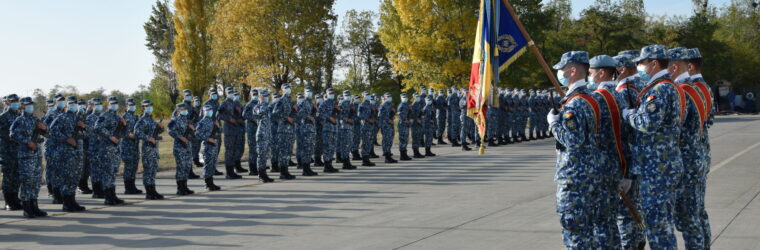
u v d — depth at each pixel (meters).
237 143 16.58
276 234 8.26
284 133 14.44
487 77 8.16
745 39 58.25
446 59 35.66
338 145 18.22
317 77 47.62
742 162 14.85
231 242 7.84
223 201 11.30
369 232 8.18
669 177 5.44
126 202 11.54
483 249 7.05
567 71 5.35
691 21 51.91
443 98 24.11
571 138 5.06
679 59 6.07
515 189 11.67
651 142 5.48
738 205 9.23
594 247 5.27
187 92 16.69
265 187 13.13
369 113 17.03
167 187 13.60
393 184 12.95
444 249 7.11
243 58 45.47
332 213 9.71
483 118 8.37
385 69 66.50
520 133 24.50
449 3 33.56
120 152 12.79
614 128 5.25
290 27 44.66
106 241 8.12
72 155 10.64
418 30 35.25
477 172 14.61
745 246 6.79
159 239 8.16
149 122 11.81
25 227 9.30
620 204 5.88
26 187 10.08
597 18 46.50
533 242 7.30
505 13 7.96
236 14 43.66
